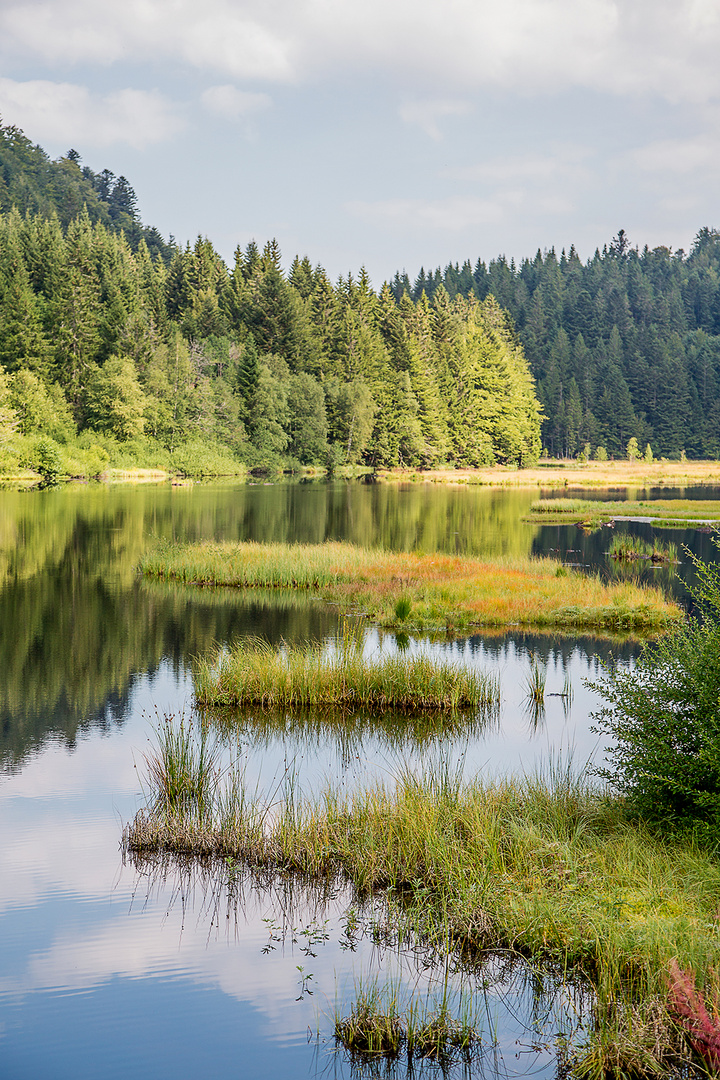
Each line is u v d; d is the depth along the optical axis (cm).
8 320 9944
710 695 915
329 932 790
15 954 751
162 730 1387
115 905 838
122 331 10400
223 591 2764
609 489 9694
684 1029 608
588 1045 623
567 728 1447
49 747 1302
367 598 2555
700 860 804
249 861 921
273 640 2039
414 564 3033
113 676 1725
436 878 832
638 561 3641
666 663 997
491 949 743
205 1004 686
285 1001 687
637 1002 642
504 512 6144
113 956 748
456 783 1048
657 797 922
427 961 738
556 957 719
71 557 3478
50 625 2202
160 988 709
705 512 6019
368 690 1573
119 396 9512
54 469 8094
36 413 8844
